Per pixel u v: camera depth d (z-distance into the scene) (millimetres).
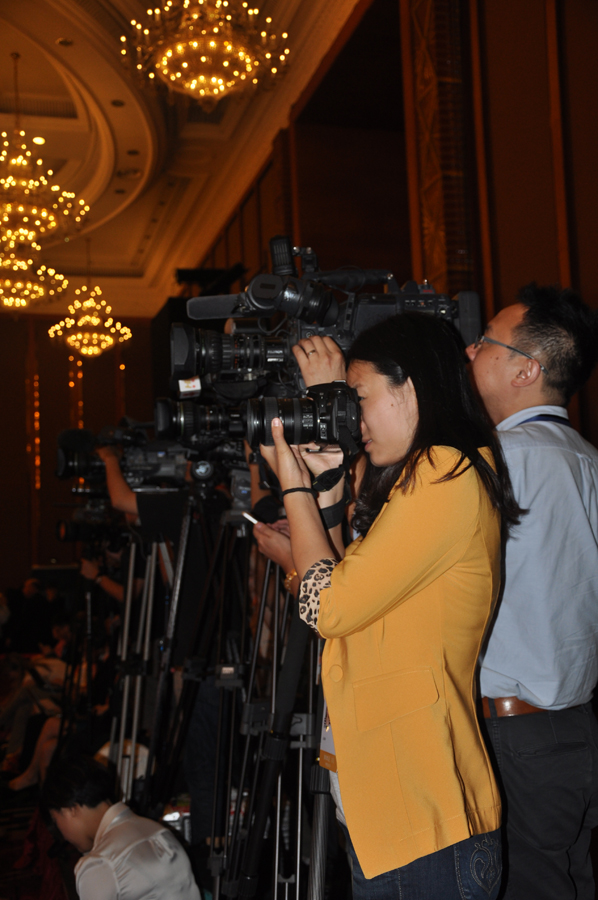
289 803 2342
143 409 12070
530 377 1442
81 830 1950
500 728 1309
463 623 1016
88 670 3762
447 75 3635
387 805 986
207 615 2545
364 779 1007
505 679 1308
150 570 2748
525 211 3195
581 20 2859
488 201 3459
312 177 6031
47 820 2004
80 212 8141
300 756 1772
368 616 979
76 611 4020
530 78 3143
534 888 1295
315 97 5672
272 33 4793
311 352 1395
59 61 5977
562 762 1293
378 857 982
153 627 3184
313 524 1138
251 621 2629
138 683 2707
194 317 1680
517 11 3225
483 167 3471
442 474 995
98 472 2881
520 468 1307
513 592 1301
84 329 10508
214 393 2004
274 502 1916
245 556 2195
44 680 4918
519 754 1292
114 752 2932
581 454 1392
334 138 6121
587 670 1320
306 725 1709
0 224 6820
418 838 965
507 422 1466
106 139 7312
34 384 11703
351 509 1454
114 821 1872
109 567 4059
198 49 4609
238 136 7461
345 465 1234
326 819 1469
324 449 1248
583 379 1466
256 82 5066
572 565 1311
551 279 3023
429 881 977
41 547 11445
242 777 1908
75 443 2863
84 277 11500
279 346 1581
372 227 6098
